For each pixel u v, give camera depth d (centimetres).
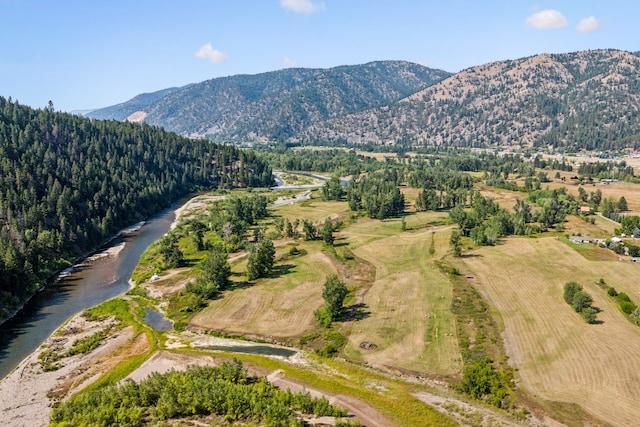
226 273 13238
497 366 8444
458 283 12781
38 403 7688
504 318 10450
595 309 10644
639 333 9431
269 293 12544
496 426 6644
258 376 8125
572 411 7056
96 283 14088
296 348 9644
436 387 7931
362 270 14262
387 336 9844
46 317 11562
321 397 7425
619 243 15325
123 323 10988
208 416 6769
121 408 6794
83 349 9688
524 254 15162
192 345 9825
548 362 8488
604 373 8019
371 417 6862
